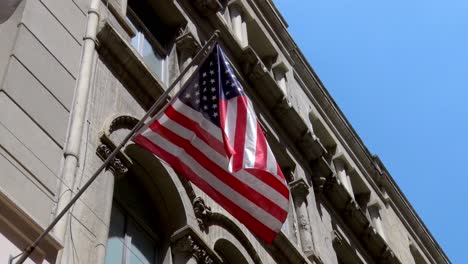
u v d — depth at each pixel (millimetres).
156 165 12242
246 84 19609
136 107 12789
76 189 9555
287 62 25203
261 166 9625
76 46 11469
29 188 8523
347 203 22016
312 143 21219
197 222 12508
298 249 15875
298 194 19062
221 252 13188
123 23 13914
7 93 9133
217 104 9914
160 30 17328
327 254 18516
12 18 10367
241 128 9828
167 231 12109
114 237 10914
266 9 25531
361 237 22438
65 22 11555
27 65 9859
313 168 21406
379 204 27047
